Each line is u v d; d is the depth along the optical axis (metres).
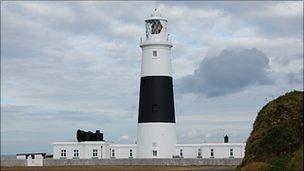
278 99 39.97
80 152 81.56
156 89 76.00
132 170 60.53
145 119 76.19
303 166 30.09
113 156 81.94
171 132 76.19
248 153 38.06
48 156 86.62
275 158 33.66
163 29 77.75
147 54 76.88
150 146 75.69
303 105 36.69
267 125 38.09
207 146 79.19
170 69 77.62
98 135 84.31
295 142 34.03
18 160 78.44
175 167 67.38
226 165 71.56
